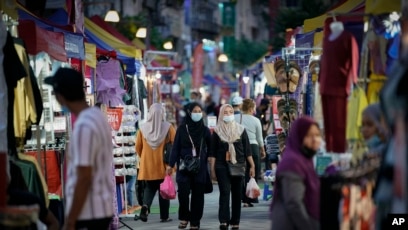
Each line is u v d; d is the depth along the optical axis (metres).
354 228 12.09
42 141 17.16
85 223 11.18
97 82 25.28
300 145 11.74
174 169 21.88
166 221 22.45
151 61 42.12
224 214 19.83
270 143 25.53
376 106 12.19
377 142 12.17
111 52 25.64
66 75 11.35
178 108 52.72
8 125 14.29
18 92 15.02
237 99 25.12
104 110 22.88
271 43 57.47
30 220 11.16
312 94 17.03
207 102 60.50
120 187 23.53
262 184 32.81
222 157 19.77
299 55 21.12
